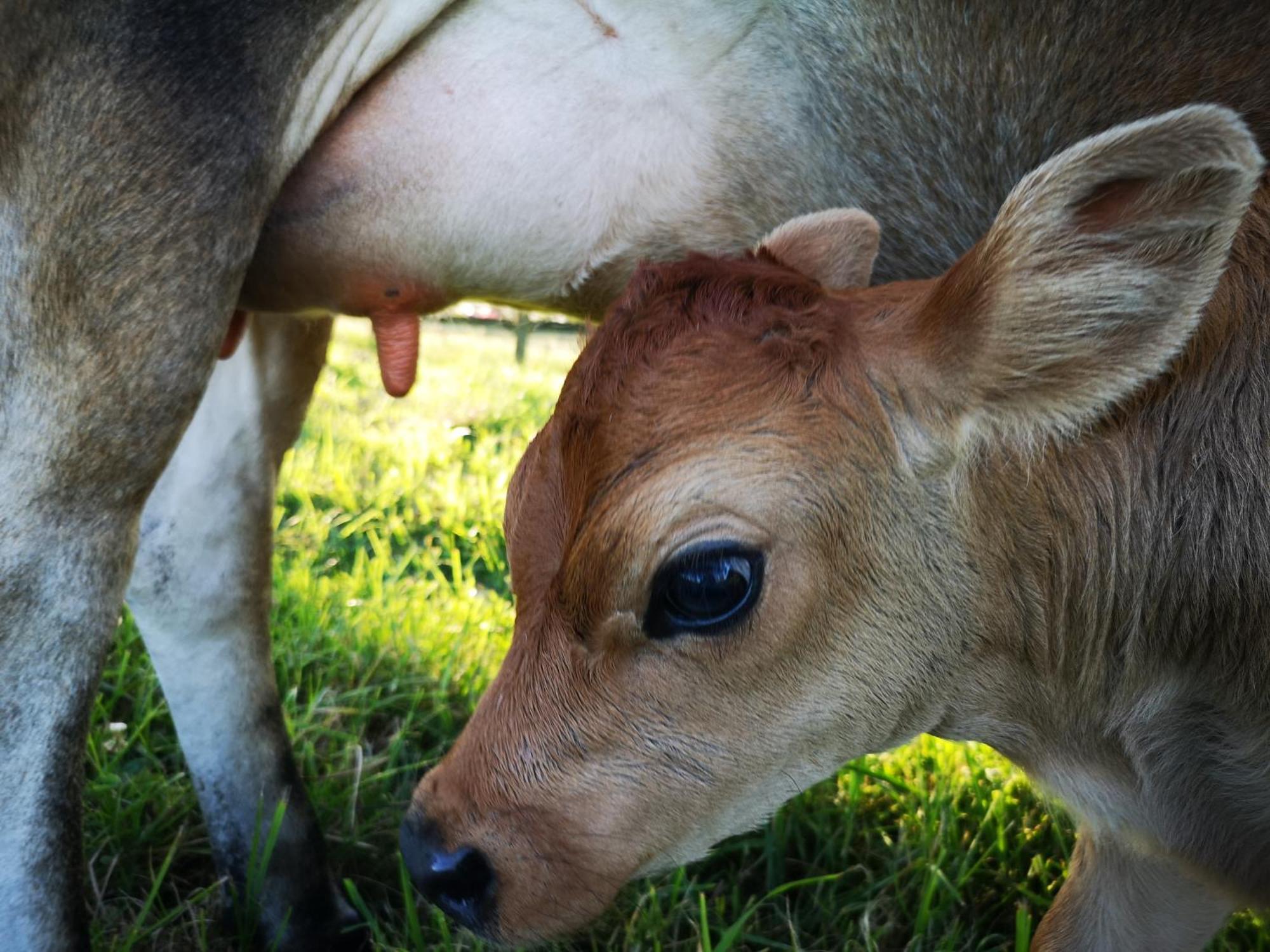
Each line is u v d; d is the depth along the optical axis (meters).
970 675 0.50
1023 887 0.67
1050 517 0.48
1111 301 0.43
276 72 0.54
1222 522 0.48
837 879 0.67
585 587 0.45
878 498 0.46
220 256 0.54
